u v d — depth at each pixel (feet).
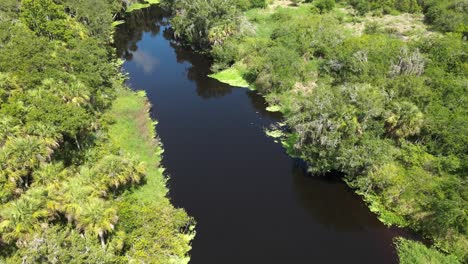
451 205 126.62
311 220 147.43
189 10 289.74
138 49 315.58
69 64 204.95
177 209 144.05
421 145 161.79
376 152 148.97
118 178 142.10
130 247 125.70
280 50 239.09
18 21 260.42
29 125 145.38
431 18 294.66
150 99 236.43
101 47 265.54
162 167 174.81
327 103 159.02
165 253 127.54
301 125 160.25
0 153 129.39
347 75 212.64
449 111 169.58
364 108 154.81
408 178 146.72
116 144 179.22
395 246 133.59
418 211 138.21
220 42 274.57
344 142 153.48
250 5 359.25
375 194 151.84
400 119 159.12
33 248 104.94
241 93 239.50
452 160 148.87
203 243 136.98
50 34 251.39
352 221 145.48
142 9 408.05
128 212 133.08
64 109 155.94
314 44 254.68
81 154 164.45
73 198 118.62
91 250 109.09
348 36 268.62
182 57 296.10
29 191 118.32
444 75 195.62
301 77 231.50
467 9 289.53
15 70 185.57
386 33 274.16
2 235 109.81
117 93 231.30
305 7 356.59
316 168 159.12
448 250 127.95
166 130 204.03
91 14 298.97
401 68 199.72
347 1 356.79
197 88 248.32
